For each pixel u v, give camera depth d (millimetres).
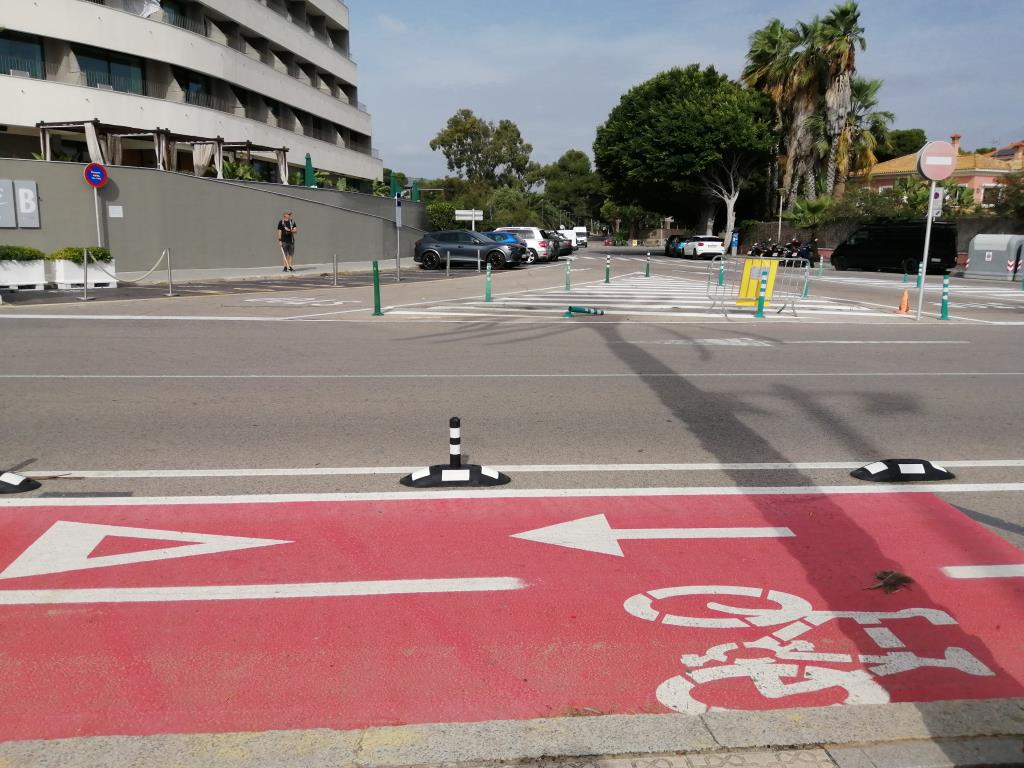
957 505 4926
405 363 9984
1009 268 29109
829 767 2549
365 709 2846
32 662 3135
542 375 9203
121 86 32188
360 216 35156
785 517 4699
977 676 3057
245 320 14570
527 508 4812
